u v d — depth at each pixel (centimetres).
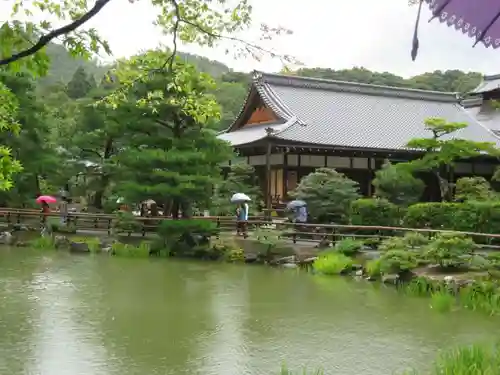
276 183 3077
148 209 2659
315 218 2206
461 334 1063
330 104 3541
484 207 1877
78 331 1060
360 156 3103
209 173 2186
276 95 3416
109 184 2830
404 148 3055
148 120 2025
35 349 945
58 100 4903
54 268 1789
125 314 1198
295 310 1254
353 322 1151
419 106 3841
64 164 2973
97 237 2316
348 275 1695
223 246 2052
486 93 4000
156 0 670
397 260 1541
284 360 910
